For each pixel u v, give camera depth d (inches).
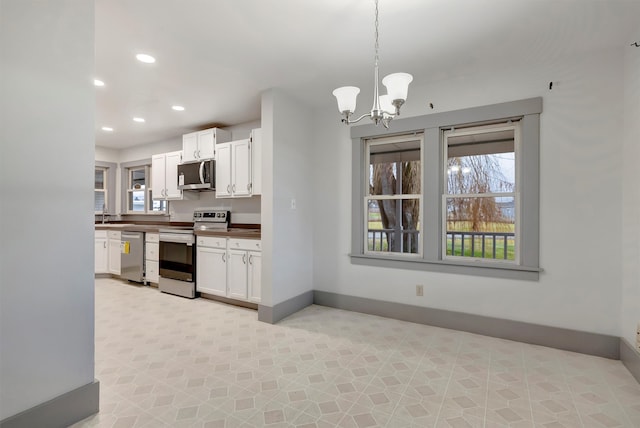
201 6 72.0
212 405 67.3
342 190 136.0
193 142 167.3
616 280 89.2
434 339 102.7
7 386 53.9
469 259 113.9
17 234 55.1
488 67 103.7
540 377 78.8
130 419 62.7
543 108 98.4
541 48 91.0
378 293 127.3
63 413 60.1
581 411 65.3
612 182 89.5
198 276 149.9
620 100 88.7
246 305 138.0
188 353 92.3
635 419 62.7
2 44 53.2
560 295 96.3
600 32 82.3
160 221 209.8
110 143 213.9
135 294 158.7
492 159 112.3
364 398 70.0
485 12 74.7
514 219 107.6
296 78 111.5
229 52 93.6
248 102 134.2
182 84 116.3
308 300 139.6
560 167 96.0
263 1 70.3
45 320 58.6
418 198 123.6
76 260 62.9
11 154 54.3
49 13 58.7
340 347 96.5
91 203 65.2
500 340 102.3
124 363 86.0
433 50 92.7
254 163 142.7
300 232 134.7
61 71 60.4
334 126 137.8
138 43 88.4
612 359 88.7
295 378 78.4
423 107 117.6
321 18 77.1
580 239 93.5
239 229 165.6
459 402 68.5
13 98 54.5
